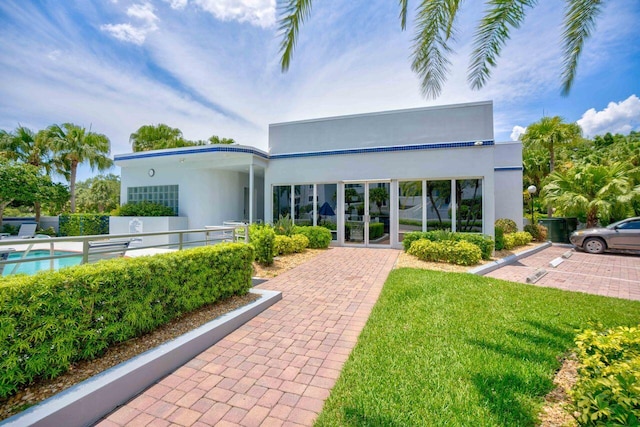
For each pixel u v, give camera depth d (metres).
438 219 10.59
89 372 2.73
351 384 2.77
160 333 3.60
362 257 9.33
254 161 12.21
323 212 12.13
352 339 3.84
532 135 19.73
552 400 2.49
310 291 5.90
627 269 8.44
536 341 3.53
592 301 5.06
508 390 2.60
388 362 3.11
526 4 4.34
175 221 13.15
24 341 2.38
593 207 13.80
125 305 3.18
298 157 12.48
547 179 16.47
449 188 10.49
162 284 3.63
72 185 20.14
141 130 21.98
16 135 19.05
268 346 3.66
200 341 3.52
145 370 2.85
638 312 4.53
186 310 4.04
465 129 10.43
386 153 11.20
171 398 2.69
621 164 14.95
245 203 15.91
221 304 4.70
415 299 5.09
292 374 3.06
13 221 18.36
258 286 6.21
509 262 9.20
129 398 2.68
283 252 9.61
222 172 14.26
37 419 2.07
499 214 14.64
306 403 2.61
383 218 11.31
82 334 2.78
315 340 3.82
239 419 2.42
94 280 2.87
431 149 10.63
